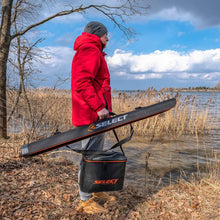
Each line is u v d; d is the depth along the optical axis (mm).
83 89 2016
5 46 5180
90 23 2230
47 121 5184
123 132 7570
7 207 2262
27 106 5012
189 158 5020
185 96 8516
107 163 2047
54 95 5230
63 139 1865
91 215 2322
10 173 3137
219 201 2682
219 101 18156
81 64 2029
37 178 3096
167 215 2416
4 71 5266
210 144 6445
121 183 2107
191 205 2621
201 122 8414
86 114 2135
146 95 8203
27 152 1809
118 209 2512
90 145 2252
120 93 8406
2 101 5199
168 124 8133
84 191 2098
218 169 4230
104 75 2225
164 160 4871
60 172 3492
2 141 4836
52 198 2596
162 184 3498
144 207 2596
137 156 5145
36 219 2158
